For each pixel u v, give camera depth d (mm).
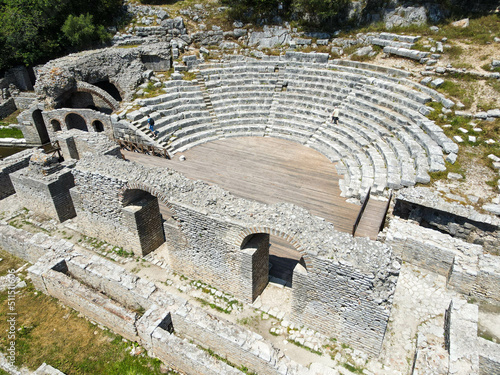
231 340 9711
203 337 10328
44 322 11625
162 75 28266
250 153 22750
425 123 19500
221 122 25562
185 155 22531
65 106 26406
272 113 26203
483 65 22250
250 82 27844
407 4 27750
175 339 9820
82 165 13953
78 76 25641
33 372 9844
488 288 11680
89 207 14562
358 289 9633
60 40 31328
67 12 31359
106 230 14758
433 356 9219
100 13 31828
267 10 30625
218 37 30859
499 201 14219
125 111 23984
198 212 11383
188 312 10602
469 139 17828
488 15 26375
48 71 24609
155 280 13195
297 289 10672
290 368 9172
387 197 16828
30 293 12758
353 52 27766
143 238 14062
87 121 24359
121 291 11719
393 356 10312
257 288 12234
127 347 10766
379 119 21797
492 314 11531
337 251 9891
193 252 12484
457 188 15141
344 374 9844
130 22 31906
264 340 9773
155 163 21562
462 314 10086
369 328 10000
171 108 25422
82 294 11344
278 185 19188
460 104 20297
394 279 9656
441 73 23078
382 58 26359
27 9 30562
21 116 25609
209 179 19781
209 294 12578
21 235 14156
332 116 23609
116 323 10828
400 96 22656
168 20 30547
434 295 12180
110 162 13898
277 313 11797
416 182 15930
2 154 25281
